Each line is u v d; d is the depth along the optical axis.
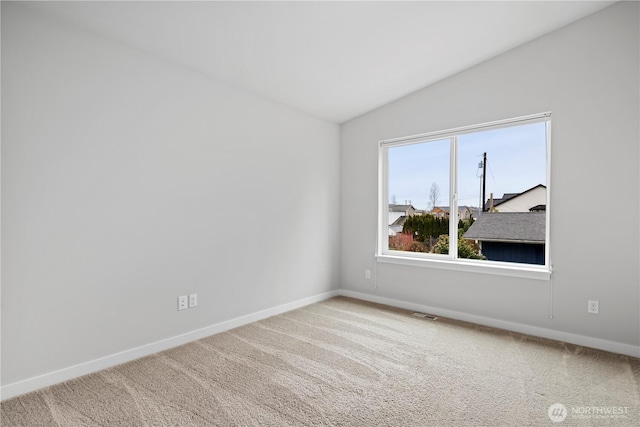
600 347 2.64
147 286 2.54
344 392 2.02
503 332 3.02
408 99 3.72
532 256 3.07
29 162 1.99
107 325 2.33
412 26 2.56
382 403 1.91
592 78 2.67
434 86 3.52
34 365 2.02
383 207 4.07
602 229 2.64
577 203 2.74
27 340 1.99
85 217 2.21
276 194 3.54
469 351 2.61
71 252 2.16
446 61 3.12
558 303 2.84
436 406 1.88
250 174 3.28
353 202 4.24
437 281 3.54
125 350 2.42
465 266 3.31
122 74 2.39
